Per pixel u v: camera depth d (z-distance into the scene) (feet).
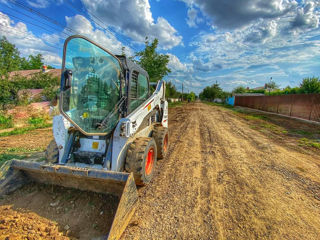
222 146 21.79
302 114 47.88
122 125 9.72
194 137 26.14
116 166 9.51
